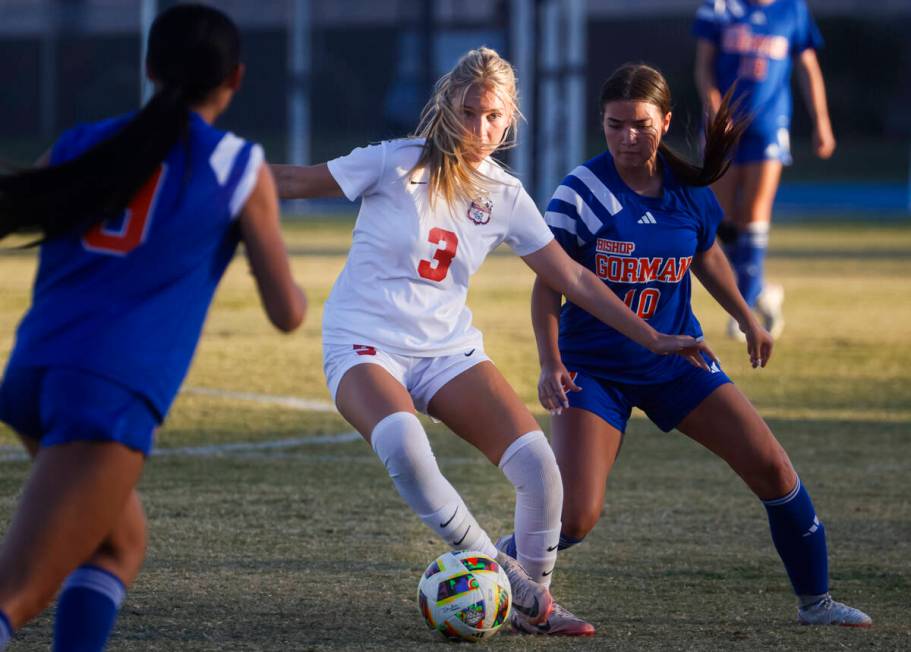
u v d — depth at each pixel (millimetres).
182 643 14086
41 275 10844
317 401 31297
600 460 15867
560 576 17547
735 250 39969
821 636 14977
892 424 29438
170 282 10672
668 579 17484
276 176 15016
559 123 96125
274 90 174000
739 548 19203
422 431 14242
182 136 10719
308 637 14484
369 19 175000
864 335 43344
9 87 179000
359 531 19734
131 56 176750
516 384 33375
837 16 164875
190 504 21219
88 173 10367
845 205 113188
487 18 161000
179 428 27859
